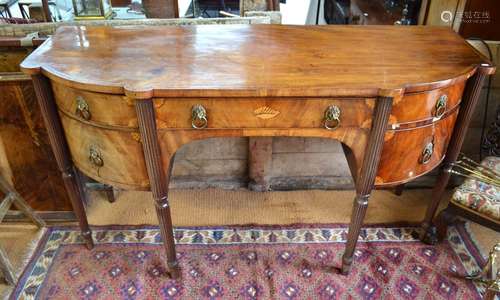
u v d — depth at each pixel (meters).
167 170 1.19
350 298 1.40
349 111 1.10
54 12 2.28
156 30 1.42
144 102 1.02
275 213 1.76
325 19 3.21
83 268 1.49
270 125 1.12
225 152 1.80
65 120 1.21
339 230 1.67
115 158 1.19
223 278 1.46
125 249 1.57
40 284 1.43
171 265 1.41
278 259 1.54
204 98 1.05
